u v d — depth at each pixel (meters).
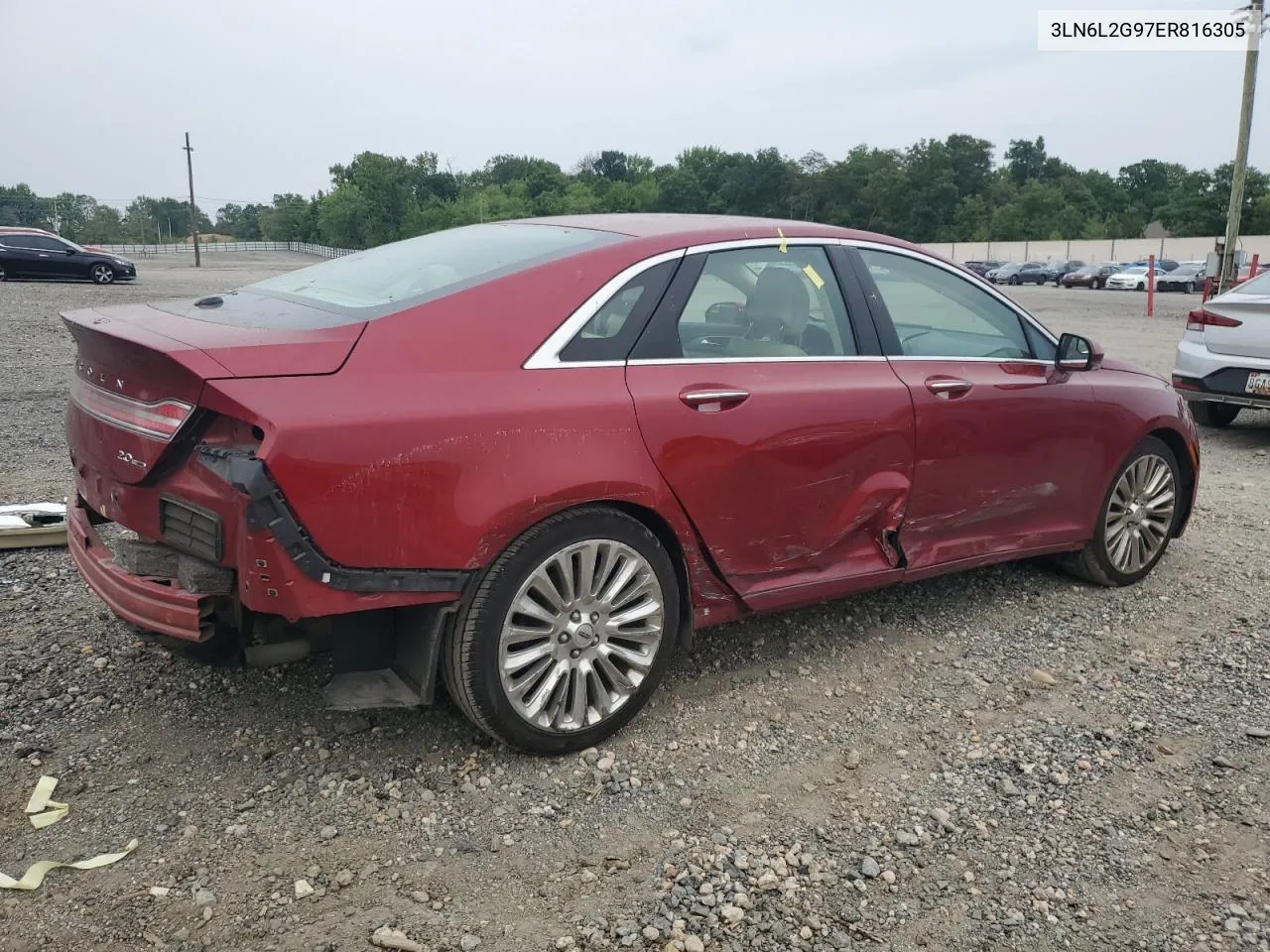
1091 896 2.64
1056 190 114.00
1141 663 4.05
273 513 2.53
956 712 3.61
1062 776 3.19
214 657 3.04
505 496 2.83
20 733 3.15
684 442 3.20
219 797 2.88
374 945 2.34
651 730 3.38
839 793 3.06
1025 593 4.79
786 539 3.55
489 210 126.38
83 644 3.76
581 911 2.50
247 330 2.83
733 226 3.62
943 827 2.91
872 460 3.71
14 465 6.32
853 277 3.86
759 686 3.73
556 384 3.00
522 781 3.03
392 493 2.67
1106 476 4.63
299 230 129.62
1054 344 4.50
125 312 3.23
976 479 4.09
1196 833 2.93
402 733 3.26
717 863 2.71
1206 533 5.85
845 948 2.42
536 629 3.01
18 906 2.41
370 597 2.71
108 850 2.63
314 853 2.66
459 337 2.91
